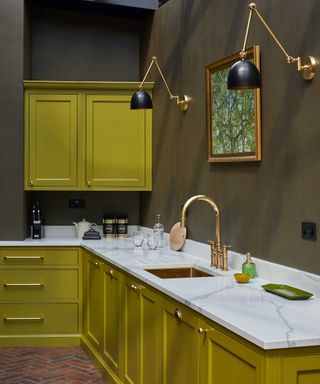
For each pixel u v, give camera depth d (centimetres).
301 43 300
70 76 568
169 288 299
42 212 568
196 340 264
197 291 292
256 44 345
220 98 388
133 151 540
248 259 334
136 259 407
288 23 312
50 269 509
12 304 507
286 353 207
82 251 509
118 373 393
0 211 516
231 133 373
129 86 534
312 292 286
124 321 380
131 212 580
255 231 348
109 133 538
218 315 240
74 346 511
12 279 507
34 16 563
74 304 511
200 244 418
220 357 240
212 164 406
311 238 292
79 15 570
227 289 297
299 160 302
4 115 517
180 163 467
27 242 510
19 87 519
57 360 473
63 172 533
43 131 530
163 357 306
